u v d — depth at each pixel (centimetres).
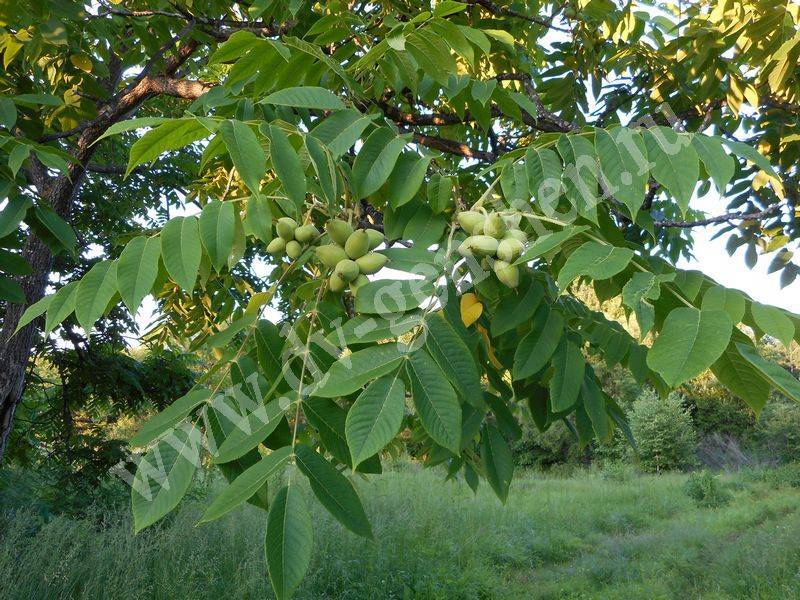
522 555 1097
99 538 748
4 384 441
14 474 873
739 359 140
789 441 2308
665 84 435
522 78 374
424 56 207
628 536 1335
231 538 820
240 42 204
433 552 961
